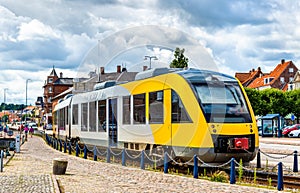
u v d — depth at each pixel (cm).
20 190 1195
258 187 1313
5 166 1905
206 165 1533
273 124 5472
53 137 3784
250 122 1636
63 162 1611
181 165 1662
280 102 6869
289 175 1545
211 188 1264
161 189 1256
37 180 1409
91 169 1806
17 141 2905
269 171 1694
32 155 2648
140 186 1318
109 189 1252
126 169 1759
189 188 1271
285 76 10319
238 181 1462
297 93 6919
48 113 10838
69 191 1203
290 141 4219
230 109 1616
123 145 1975
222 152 1562
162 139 1700
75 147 2727
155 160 1739
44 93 11362
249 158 1631
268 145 3675
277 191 1202
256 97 6875
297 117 6994
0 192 1159
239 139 1579
